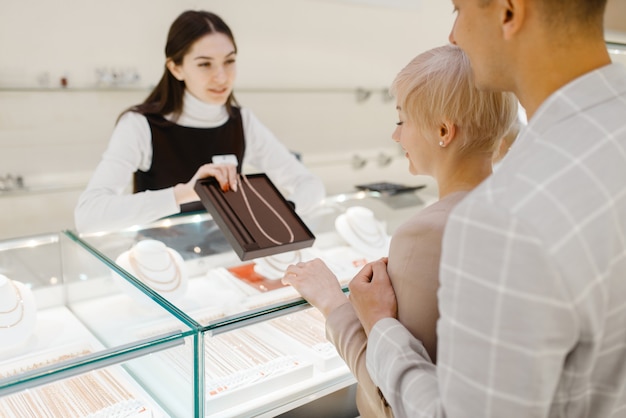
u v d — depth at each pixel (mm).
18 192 2955
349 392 1393
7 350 1186
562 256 614
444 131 967
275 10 3664
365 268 1038
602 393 747
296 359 1344
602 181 652
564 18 676
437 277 910
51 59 2984
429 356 930
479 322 656
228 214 1558
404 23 4301
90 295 1332
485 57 749
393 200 1996
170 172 2590
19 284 1354
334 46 3990
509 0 689
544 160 665
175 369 1117
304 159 4059
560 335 633
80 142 3152
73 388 1185
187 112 2590
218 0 3436
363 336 1006
